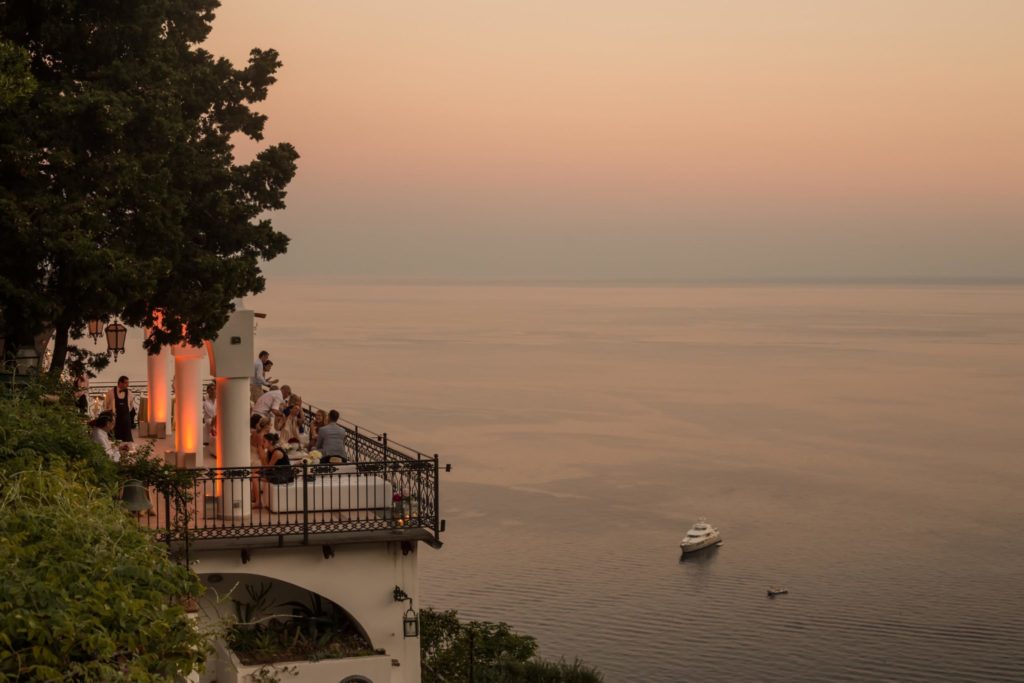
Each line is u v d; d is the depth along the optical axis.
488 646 28.91
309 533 17.81
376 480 19.17
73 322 20.19
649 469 171.00
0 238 16.97
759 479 165.75
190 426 22.92
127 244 17.95
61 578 8.57
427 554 117.50
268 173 20.83
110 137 17.61
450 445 186.75
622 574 112.19
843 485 162.38
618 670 83.62
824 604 104.19
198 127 20.48
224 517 18.45
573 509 141.88
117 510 11.16
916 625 98.06
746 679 82.62
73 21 18.33
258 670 16.98
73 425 15.09
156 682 8.23
